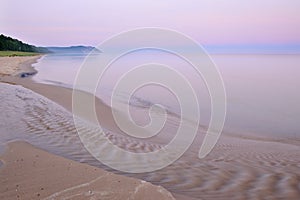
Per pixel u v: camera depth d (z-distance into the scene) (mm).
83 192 3734
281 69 33062
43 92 13961
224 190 4551
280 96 15609
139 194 3697
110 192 3732
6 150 5410
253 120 10641
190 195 4289
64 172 4348
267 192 4543
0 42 77500
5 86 15539
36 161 4801
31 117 8703
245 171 5445
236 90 17484
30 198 3584
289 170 5566
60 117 9000
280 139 8352
